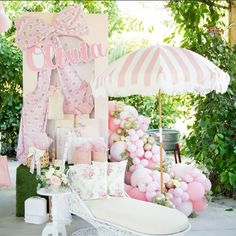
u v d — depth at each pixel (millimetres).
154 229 3426
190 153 6371
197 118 6309
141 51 4164
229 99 5992
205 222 4848
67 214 4727
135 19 9617
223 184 6062
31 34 5246
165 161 5441
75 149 5250
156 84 3793
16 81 8477
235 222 4852
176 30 6902
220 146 5816
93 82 4395
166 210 3848
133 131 5520
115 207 3938
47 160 5172
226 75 4230
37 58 5293
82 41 5398
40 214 4762
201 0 6359
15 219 4934
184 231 3473
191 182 4996
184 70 3936
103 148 5316
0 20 4660
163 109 8570
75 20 5277
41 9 8883
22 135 5332
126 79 3916
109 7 9633
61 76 5434
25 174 4977
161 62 3916
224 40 6273
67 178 4262
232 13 6441
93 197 4203
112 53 8953
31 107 5328
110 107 5734
